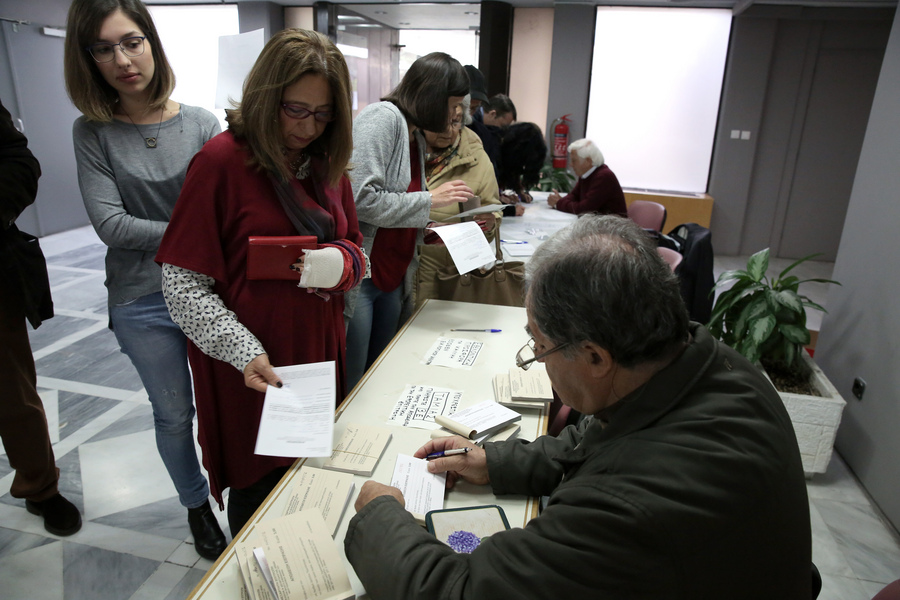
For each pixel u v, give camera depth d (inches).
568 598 24.5
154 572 68.6
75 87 55.1
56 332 137.7
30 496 72.7
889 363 86.3
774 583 26.3
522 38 256.4
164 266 45.4
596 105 250.5
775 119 233.3
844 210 238.7
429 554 29.0
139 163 59.3
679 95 242.1
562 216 146.7
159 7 276.8
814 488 90.8
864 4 208.8
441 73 64.8
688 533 23.8
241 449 52.1
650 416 27.2
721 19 230.2
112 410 104.2
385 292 77.0
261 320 47.9
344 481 39.8
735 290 96.4
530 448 40.2
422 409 49.9
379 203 63.5
